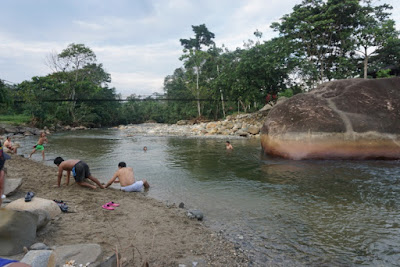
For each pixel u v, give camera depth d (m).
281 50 28.47
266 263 3.84
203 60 50.00
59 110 43.09
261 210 6.04
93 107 50.66
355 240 4.53
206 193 7.41
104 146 18.36
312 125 11.83
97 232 4.35
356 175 8.93
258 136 23.44
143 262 3.34
